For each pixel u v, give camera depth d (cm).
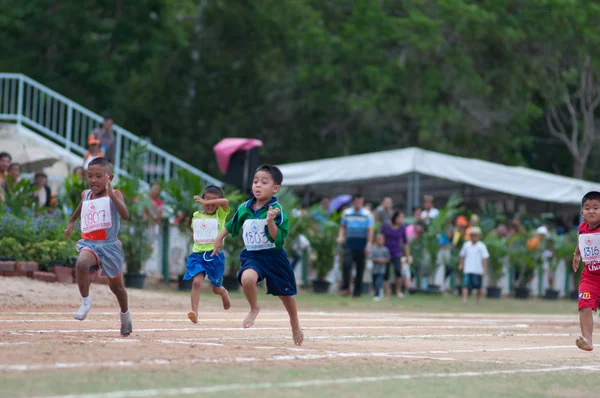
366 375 1877
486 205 9175
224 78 10844
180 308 4306
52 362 1830
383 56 11238
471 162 7756
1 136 6650
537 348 2881
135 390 1525
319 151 11712
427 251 7269
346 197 7738
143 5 11012
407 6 11288
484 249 6412
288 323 3503
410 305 5719
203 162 10706
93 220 2412
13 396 1420
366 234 6138
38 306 3834
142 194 5494
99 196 2462
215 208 3042
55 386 1526
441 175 7600
